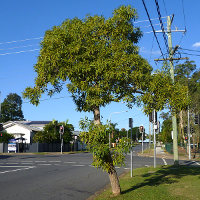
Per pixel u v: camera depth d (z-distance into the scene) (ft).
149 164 71.15
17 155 118.73
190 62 137.18
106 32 28.60
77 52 27.30
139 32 30.48
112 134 26.73
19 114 296.92
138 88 28.48
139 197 24.94
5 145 149.38
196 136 155.12
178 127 175.42
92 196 29.37
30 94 29.45
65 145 182.80
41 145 154.51
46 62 28.02
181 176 40.09
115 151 25.23
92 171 54.08
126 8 29.17
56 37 28.19
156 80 27.78
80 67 26.66
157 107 27.96
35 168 58.95
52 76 28.96
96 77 27.32
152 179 37.32
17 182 38.88
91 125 25.36
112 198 25.23
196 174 42.57
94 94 27.32
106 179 42.80
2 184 36.99
